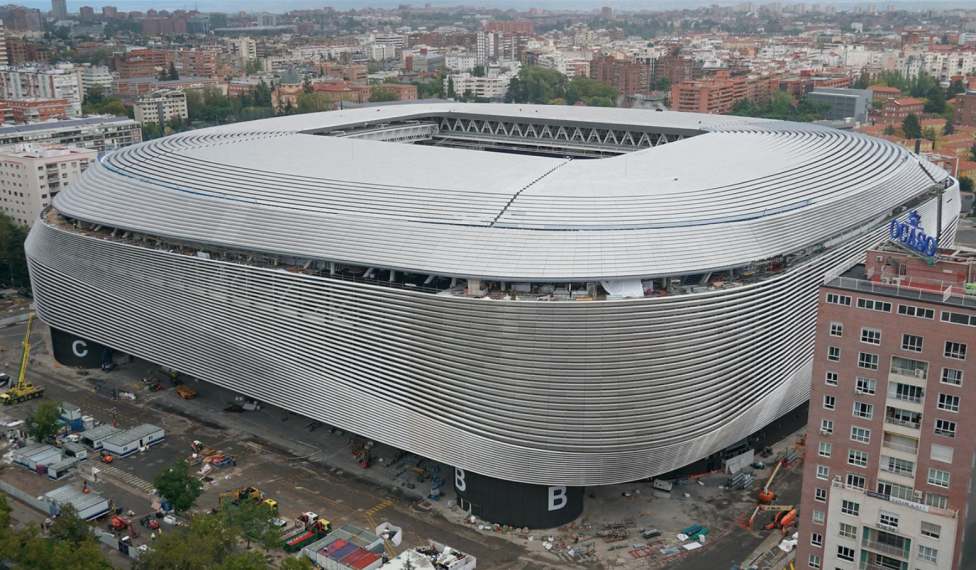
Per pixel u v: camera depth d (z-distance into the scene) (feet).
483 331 459.73
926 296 346.54
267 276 534.37
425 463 543.80
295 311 530.27
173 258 576.20
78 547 429.79
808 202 556.51
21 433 580.30
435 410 487.61
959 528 349.41
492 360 461.78
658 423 467.11
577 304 445.37
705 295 459.73
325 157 631.15
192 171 620.49
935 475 352.90
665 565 445.37
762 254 505.25
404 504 501.56
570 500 482.28
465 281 489.26
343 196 549.95
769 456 549.54
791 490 510.99
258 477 526.57
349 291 501.56
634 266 472.85
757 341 497.05
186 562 403.13
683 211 513.86
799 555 393.70
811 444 380.78
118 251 607.37
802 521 389.80
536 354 454.40
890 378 355.56
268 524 455.63
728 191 542.57
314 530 468.34
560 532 475.72
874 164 649.61
